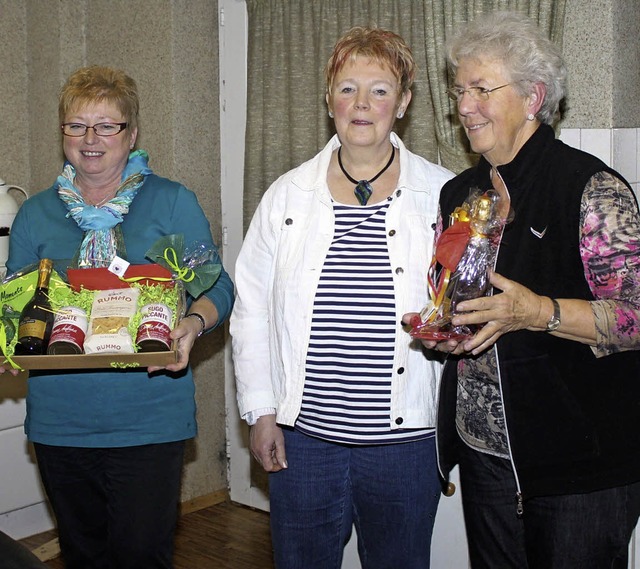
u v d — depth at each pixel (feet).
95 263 6.37
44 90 11.18
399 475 6.11
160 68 10.50
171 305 6.02
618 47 7.68
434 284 5.51
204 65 10.74
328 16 9.43
